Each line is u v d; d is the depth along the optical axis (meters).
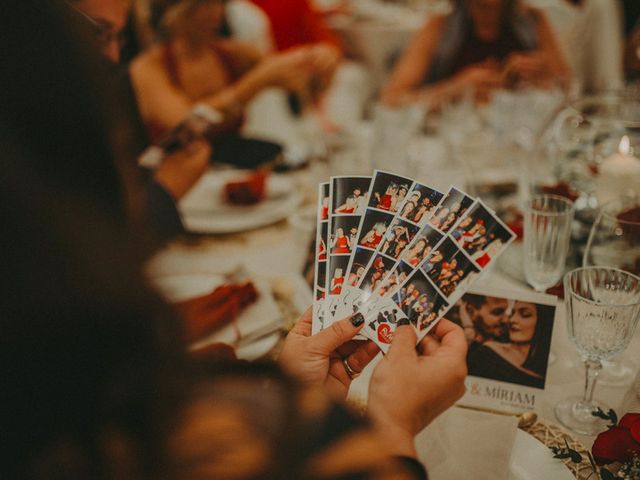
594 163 1.36
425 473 0.51
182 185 1.41
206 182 1.57
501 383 0.87
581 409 0.86
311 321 0.81
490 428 0.79
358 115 3.15
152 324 0.37
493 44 2.32
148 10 2.10
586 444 0.82
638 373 0.85
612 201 1.14
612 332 0.80
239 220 1.38
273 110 2.56
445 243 0.80
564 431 0.81
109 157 0.37
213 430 0.39
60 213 0.34
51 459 0.36
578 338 0.83
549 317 0.86
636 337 1.02
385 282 0.79
